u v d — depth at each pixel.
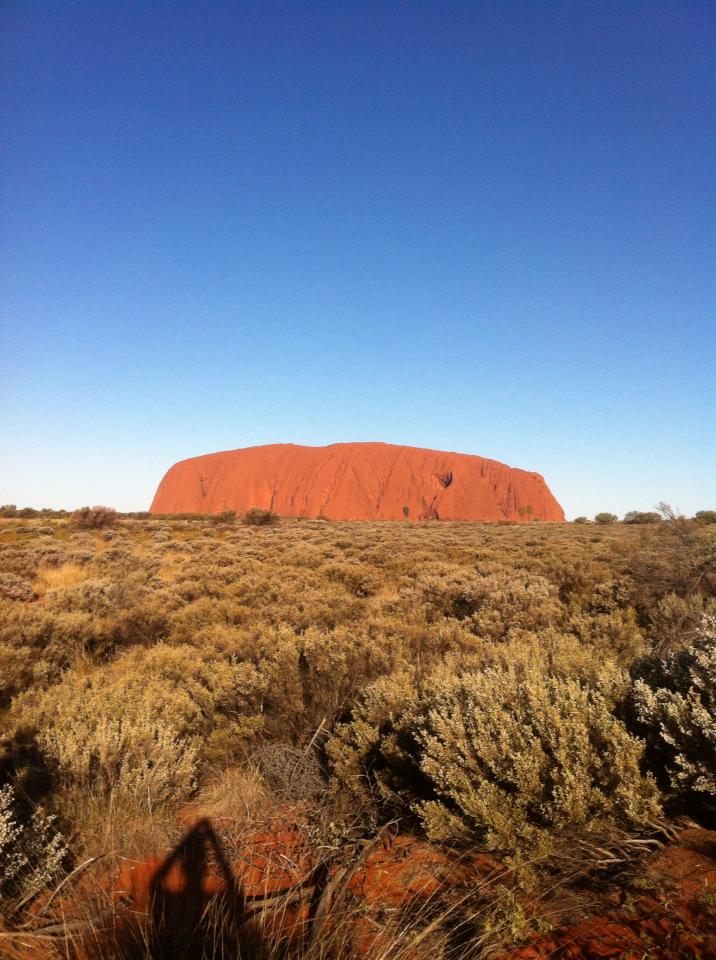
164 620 11.49
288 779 4.71
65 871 3.41
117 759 4.43
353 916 2.85
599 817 3.16
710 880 2.71
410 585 14.02
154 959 2.52
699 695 3.44
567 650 5.58
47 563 23.23
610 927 2.56
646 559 11.99
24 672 7.98
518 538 30.98
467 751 3.61
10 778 4.55
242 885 3.25
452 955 2.53
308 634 7.35
